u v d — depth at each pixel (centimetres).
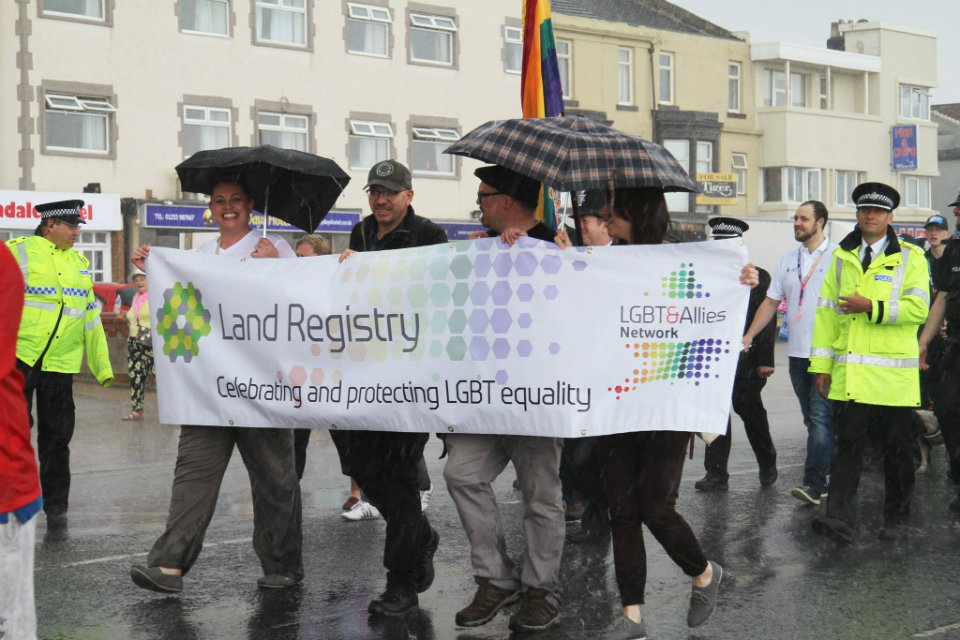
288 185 669
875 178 5303
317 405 599
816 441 891
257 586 650
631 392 546
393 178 617
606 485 543
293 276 611
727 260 541
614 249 549
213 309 623
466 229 3806
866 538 768
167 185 3219
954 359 845
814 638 546
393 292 585
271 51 3400
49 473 862
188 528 615
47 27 3008
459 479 568
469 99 3831
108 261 3106
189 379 625
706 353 545
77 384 2153
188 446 625
